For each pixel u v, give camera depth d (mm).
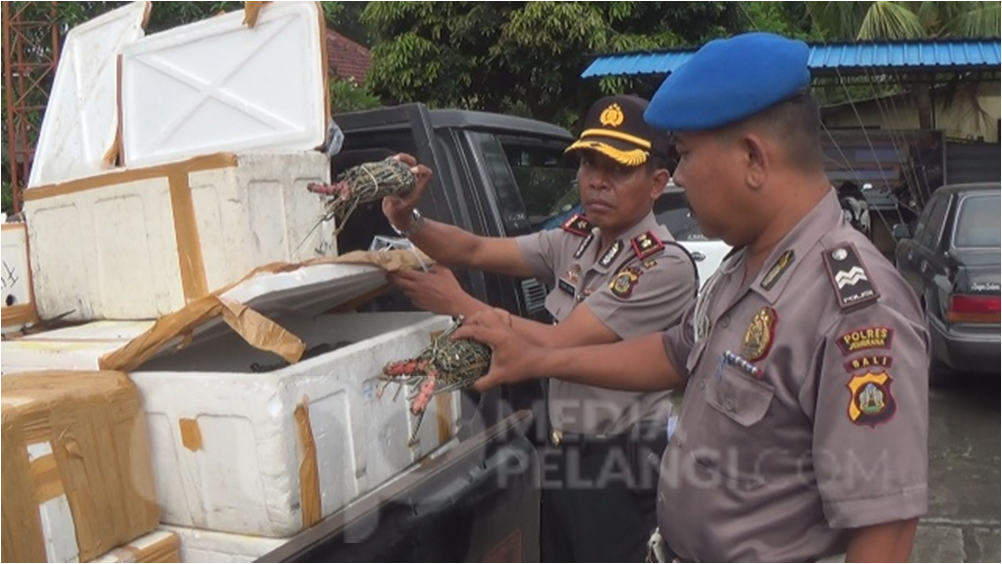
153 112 1990
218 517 1438
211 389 1398
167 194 1650
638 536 1931
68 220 1801
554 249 2111
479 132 2830
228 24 1896
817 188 1265
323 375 1476
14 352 1559
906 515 1108
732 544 1271
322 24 1813
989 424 3057
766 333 1215
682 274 1822
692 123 1235
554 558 1985
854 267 1172
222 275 1620
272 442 1375
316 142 1810
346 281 1747
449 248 2047
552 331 1733
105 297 1779
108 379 1416
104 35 2121
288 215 1702
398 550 1565
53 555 1288
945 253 3619
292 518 1402
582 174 1891
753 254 1307
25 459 1253
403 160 1896
